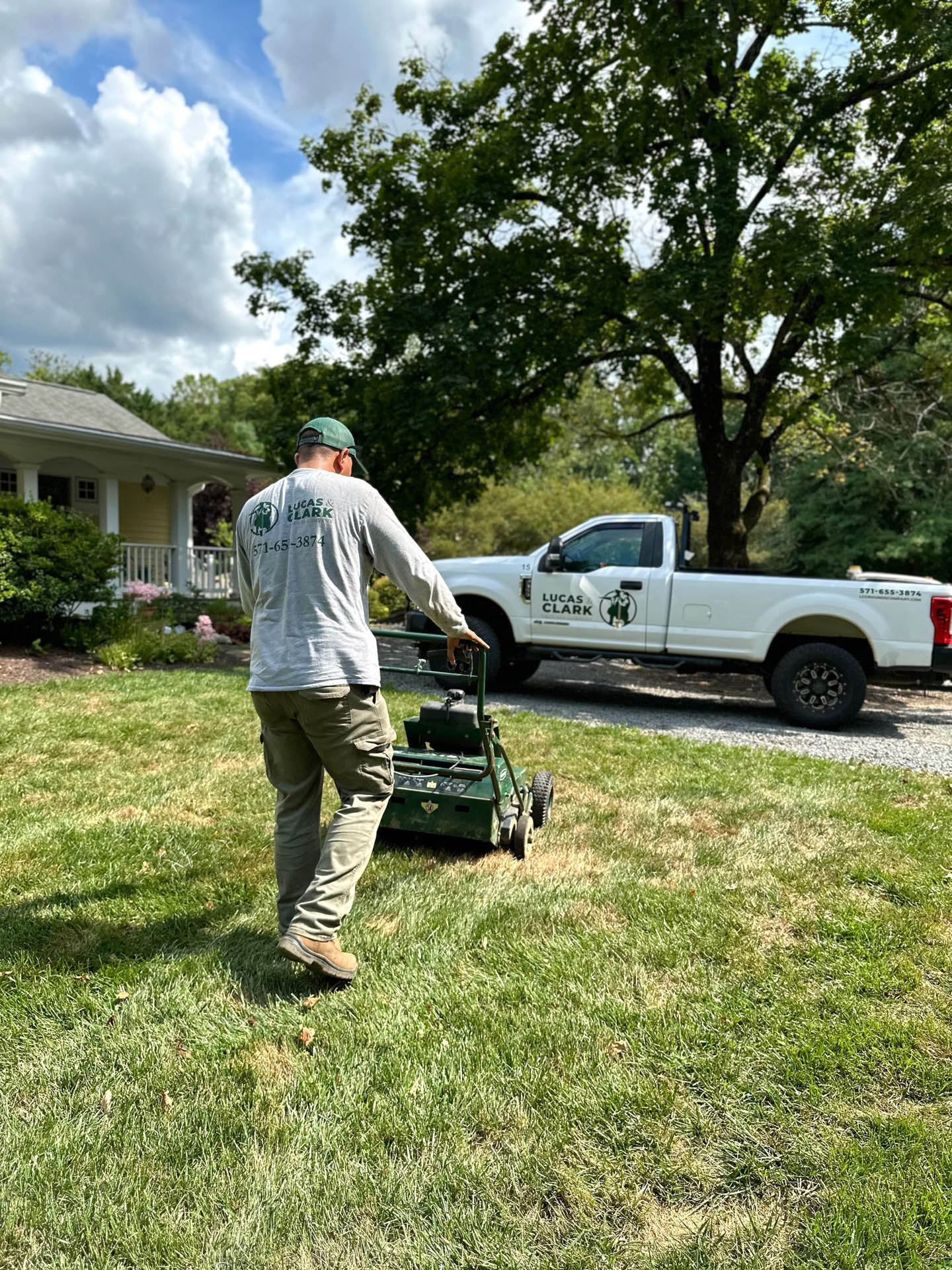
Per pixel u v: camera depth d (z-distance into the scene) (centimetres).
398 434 1143
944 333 1552
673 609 816
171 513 1515
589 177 1095
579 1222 177
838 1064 233
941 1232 176
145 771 507
